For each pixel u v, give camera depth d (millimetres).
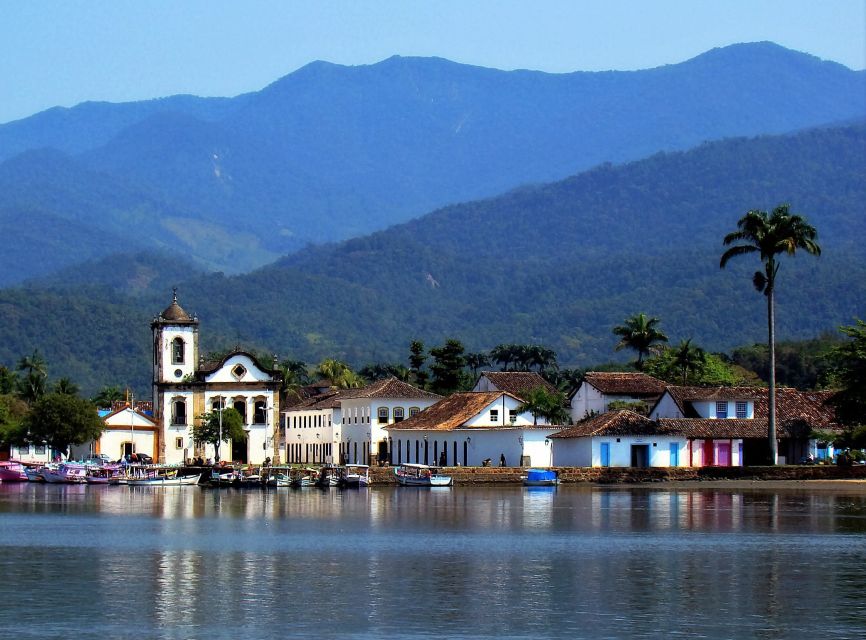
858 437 192125
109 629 72250
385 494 177250
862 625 73062
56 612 76938
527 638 70000
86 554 102188
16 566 95188
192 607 78312
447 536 114375
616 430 190750
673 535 114375
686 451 193750
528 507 146125
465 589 84375
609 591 83562
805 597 81438
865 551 102750
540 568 93375
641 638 70000
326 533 117750
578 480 187875
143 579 88750
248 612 76750
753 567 93812
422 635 70688
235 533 118500
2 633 71312
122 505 160375
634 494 167625
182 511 147875
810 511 138375
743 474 184875
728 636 70500
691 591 83625
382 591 83562
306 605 78812
